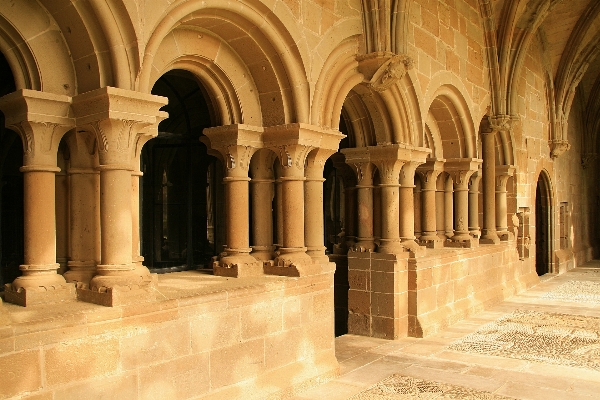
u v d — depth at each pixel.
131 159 4.44
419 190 9.96
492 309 10.59
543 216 16.73
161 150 7.19
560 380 6.33
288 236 6.15
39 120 4.17
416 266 8.28
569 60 15.62
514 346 7.78
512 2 10.77
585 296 12.16
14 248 5.68
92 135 4.62
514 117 11.59
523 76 13.66
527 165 13.95
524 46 11.55
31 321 3.65
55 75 4.36
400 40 7.39
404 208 8.47
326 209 9.90
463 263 9.85
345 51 6.88
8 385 3.50
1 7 4.07
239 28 5.54
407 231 8.49
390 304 8.09
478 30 10.67
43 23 4.29
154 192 7.11
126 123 4.30
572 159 19.17
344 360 7.09
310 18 6.14
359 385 6.12
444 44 9.23
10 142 5.62
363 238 8.44
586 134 20.45
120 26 4.25
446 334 8.48
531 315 9.95
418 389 5.99
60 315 3.82
